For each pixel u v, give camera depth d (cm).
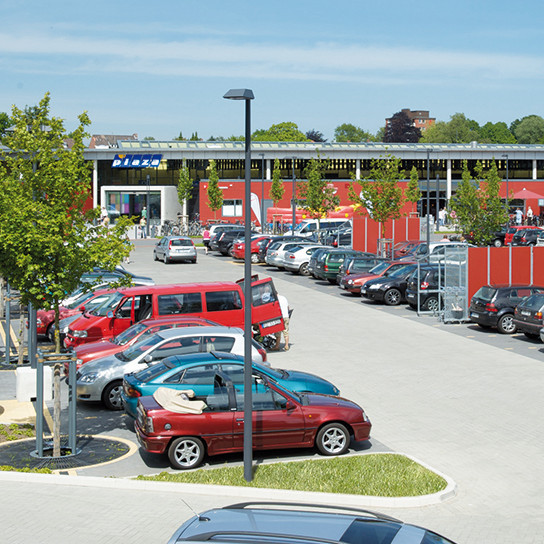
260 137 17350
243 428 1376
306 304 3594
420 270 3362
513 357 2391
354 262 4022
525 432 1611
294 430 1425
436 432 1612
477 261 3152
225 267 5197
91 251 1499
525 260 3209
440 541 645
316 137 18000
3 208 1441
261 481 1295
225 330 1872
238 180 8912
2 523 1069
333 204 6669
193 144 9719
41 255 1452
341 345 2600
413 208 8200
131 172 10181
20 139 1500
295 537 616
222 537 615
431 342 2659
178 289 2355
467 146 10356
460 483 1321
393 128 18362
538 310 2584
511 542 1051
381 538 623
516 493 1273
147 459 1432
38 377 1434
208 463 1419
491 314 2830
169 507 1155
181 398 1388
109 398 1806
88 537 1013
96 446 1516
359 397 1895
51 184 1495
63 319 2636
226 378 1437
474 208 4759
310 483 1284
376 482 1288
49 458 1421
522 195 8331
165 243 5488
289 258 4812
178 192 9088
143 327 2031
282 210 7700
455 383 2042
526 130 18575
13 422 1692
